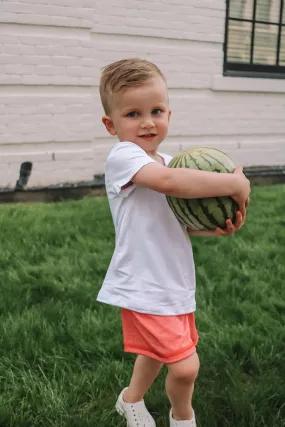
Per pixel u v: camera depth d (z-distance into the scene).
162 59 8.27
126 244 2.39
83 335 3.54
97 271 4.71
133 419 2.63
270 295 4.35
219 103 8.91
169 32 8.20
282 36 9.36
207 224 2.26
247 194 2.22
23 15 7.19
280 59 9.44
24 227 5.93
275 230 6.16
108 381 3.04
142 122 2.33
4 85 7.31
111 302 2.42
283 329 3.67
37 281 4.41
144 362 2.57
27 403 2.83
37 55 7.39
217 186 2.15
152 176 2.20
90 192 8.02
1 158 7.41
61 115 7.69
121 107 2.34
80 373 3.16
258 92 9.19
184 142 8.74
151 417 2.67
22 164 7.54
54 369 3.11
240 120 9.15
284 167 9.53
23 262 4.87
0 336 3.45
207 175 2.16
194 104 8.70
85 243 5.48
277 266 4.96
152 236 2.36
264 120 9.35
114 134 2.48
